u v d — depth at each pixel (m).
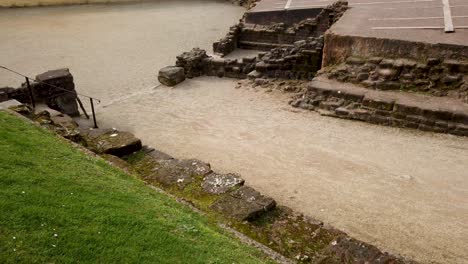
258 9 25.66
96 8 41.09
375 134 13.31
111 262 5.07
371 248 7.01
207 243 6.08
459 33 15.68
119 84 19.88
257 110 15.70
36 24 33.88
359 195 10.02
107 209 6.22
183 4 43.31
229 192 8.48
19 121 9.69
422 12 19.30
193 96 17.62
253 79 18.94
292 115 15.05
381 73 15.11
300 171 11.21
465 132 12.79
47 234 5.25
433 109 13.20
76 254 5.05
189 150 12.68
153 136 13.84
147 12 39.28
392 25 17.55
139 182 8.12
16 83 20.11
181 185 8.77
